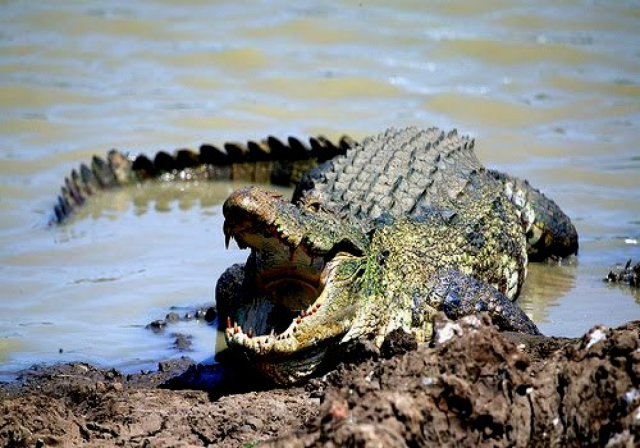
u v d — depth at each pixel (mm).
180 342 23938
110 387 20844
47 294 26906
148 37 48969
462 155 29453
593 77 44031
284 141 38969
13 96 42656
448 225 25484
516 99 42000
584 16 50375
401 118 40719
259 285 22016
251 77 44750
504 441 15781
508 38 48000
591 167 35781
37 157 37719
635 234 30547
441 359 16531
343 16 51062
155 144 39469
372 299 22516
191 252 29922
